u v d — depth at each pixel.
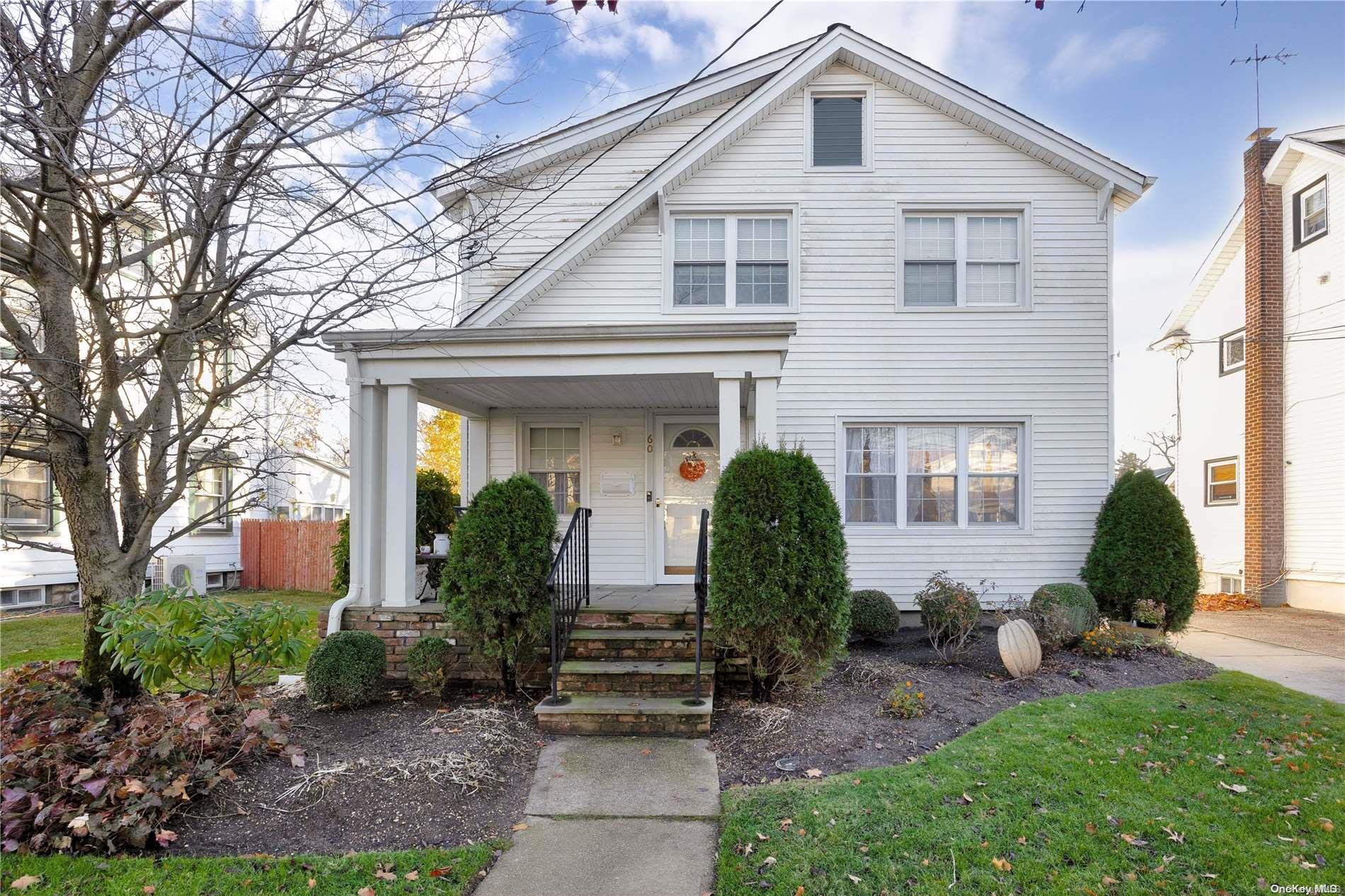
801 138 9.45
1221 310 15.16
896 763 4.48
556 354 6.71
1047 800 3.89
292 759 4.27
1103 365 9.27
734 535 5.50
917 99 9.44
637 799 4.06
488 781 4.24
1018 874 3.21
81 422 5.09
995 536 9.20
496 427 9.47
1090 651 7.34
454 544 5.91
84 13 4.18
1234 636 9.55
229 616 4.59
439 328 6.48
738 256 9.45
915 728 5.10
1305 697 5.93
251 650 4.78
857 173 9.41
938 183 9.40
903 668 6.75
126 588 5.17
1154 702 5.66
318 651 5.67
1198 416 15.91
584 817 3.86
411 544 7.01
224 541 14.90
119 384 4.78
